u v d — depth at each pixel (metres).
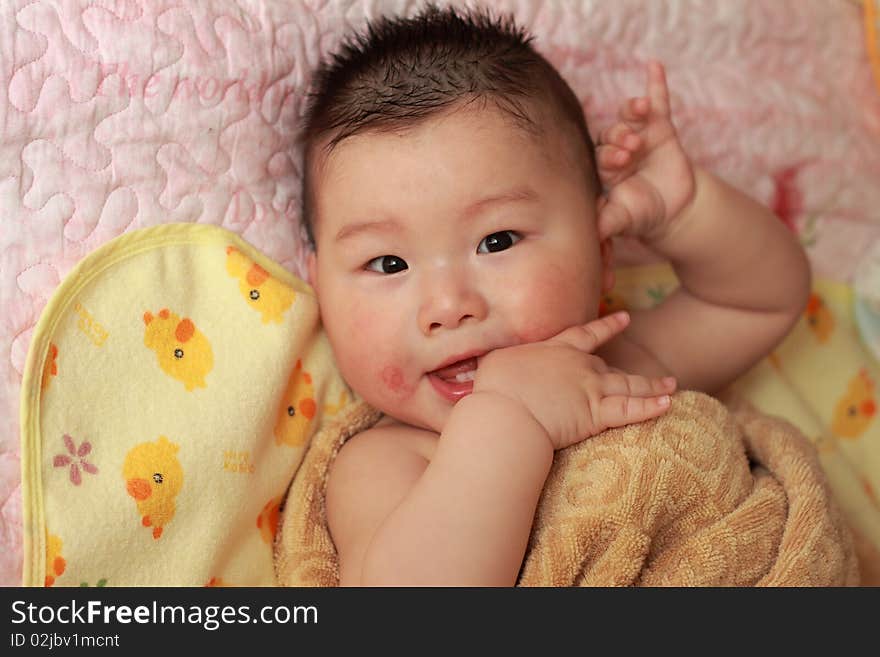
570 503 1.03
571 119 1.18
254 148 1.16
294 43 1.19
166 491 1.01
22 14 0.99
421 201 1.07
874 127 1.61
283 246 1.19
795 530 1.05
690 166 1.29
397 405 1.13
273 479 1.13
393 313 1.09
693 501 1.04
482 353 1.09
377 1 1.26
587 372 1.06
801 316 1.44
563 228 1.12
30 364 0.95
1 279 0.98
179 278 1.08
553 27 1.38
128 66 1.06
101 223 1.04
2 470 0.96
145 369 1.03
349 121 1.11
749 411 1.28
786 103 1.55
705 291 1.35
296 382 1.18
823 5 1.57
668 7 1.46
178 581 1.01
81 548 0.95
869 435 1.53
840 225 1.60
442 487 0.98
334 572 1.11
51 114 1.01
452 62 1.12
